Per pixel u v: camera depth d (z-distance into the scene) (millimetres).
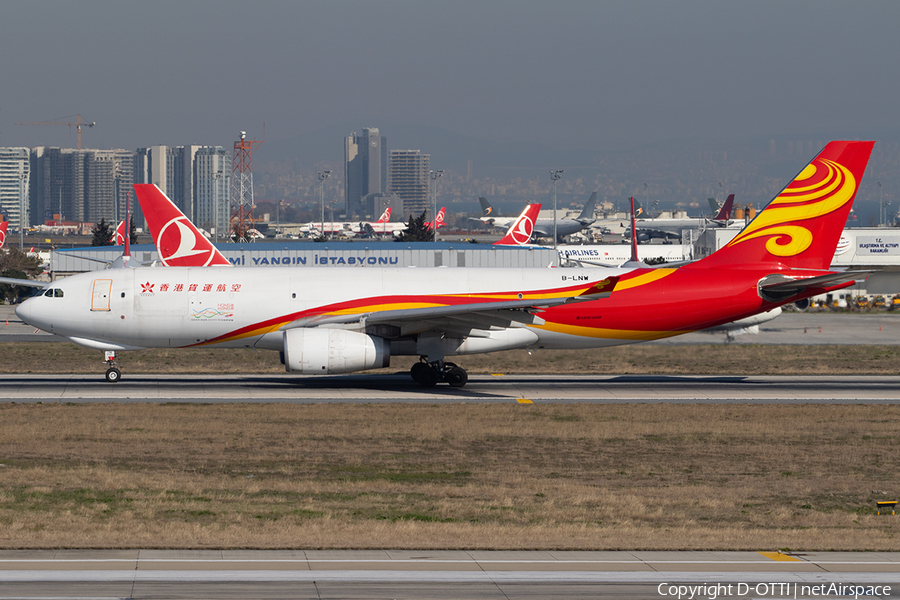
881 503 112375
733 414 176375
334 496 114188
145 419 162375
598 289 185875
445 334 198125
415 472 130250
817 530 99562
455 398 190000
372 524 97500
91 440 145375
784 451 147875
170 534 89750
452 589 74125
